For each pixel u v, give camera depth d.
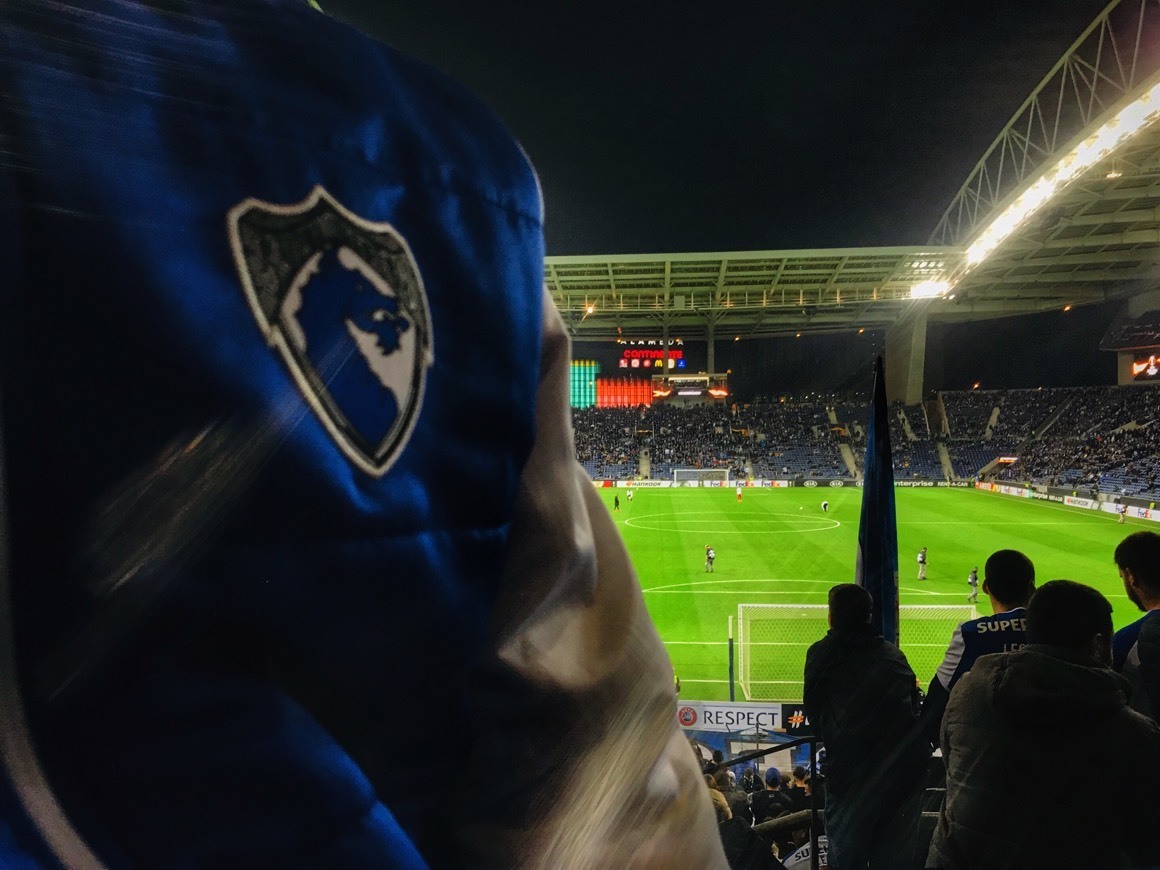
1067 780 1.89
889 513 4.53
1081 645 2.03
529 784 0.49
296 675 0.38
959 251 40.34
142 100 0.35
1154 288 45.78
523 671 0.50
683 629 16.20
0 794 0.26
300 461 0.36
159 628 0.31
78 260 0.30
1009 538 28.33
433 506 0.46
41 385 0.30
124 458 0.31
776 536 29.30
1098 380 56.31
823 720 3.33
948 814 2.14
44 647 0.28
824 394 67.62
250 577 0.34
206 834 0.31
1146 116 23.00
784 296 51.00
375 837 0.39
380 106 0.49
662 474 59.62
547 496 0.57
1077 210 34.53
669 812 0.55
